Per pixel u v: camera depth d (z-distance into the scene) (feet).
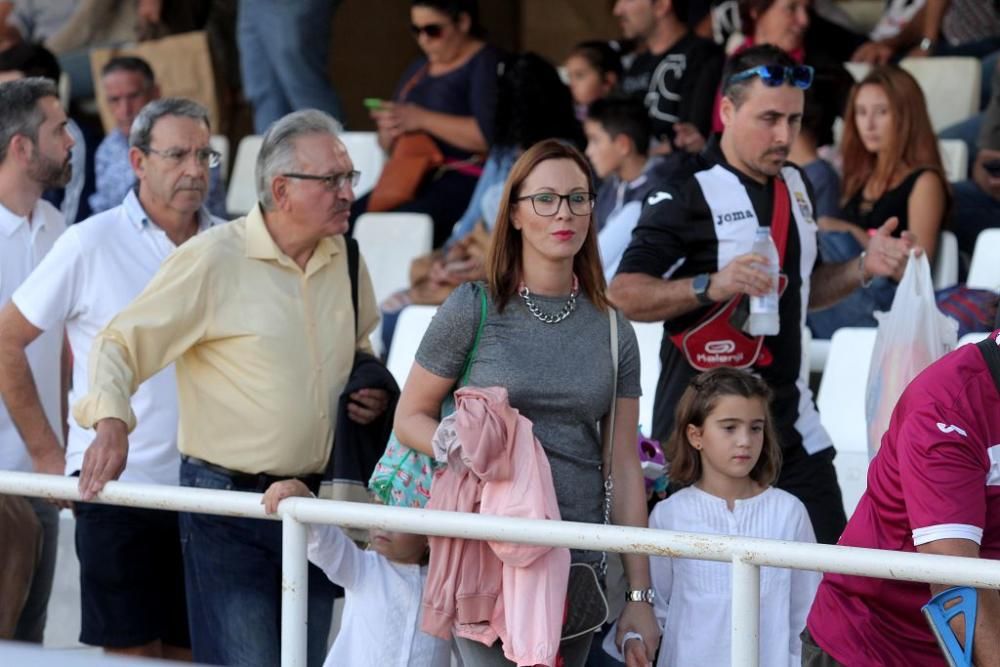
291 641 33.50
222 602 39.99
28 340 42.55
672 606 37.83
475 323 33.86
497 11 100.89
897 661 31.78
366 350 42.68
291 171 39.32
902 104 59.72
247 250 39.96
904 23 77.82
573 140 62.85
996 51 76.28
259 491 39.73
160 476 43.78
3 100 45.19
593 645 39.81
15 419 42.47
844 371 53.62
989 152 63.77
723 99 42.68
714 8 76.69
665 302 40.98
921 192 59.31
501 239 34.01
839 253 59.21
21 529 43.47
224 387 39.68
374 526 32.30
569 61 71.56
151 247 43.88
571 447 34.06
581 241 33.73
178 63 85.76
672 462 39.65
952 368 29.66
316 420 40.04
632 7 70.59
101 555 43.29
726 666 37.35
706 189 42.22
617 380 34.94
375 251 70.33
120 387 37.32
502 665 33.35
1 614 43.21
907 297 38.78
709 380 38.86
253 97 82.69
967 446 29.17
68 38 90.53
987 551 30.25
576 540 30.30
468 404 32.53
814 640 32.63
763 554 28.94
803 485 42.75
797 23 66.18
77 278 42.88
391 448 35.68
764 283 39.86
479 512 32.73
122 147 71.87
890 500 30.96
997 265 58.29
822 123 61.98
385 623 36.96
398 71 97.50
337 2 82.53
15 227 45.60
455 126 72.02
